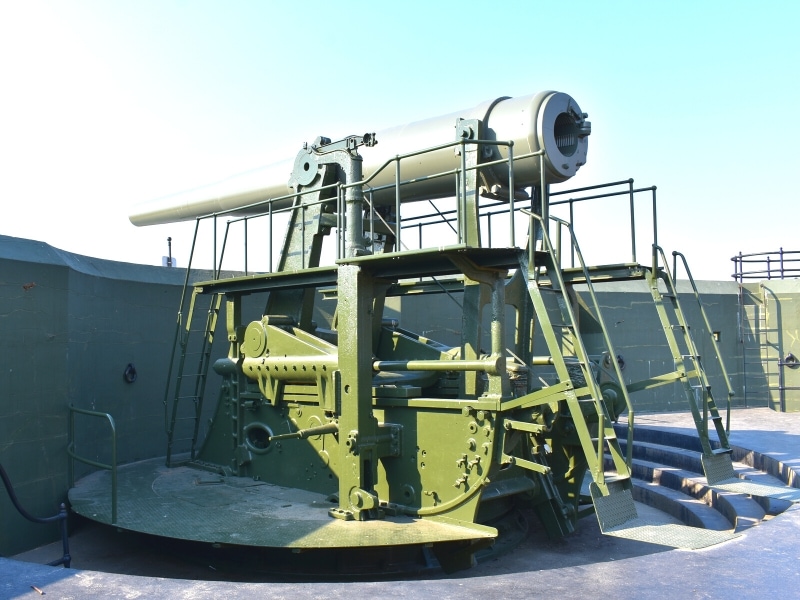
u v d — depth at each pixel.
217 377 9.69
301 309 6.66
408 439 5.38
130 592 3.41
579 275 6.43
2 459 5.66
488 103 5.75
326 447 5.96
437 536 4.76
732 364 13.56
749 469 7.41
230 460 6.93
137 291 8.60
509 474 5.52
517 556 5.50
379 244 6.94
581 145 5.77
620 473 4.78
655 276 6.07
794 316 13.28
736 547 4.11
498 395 4.95
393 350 6.60
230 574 5.34
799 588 3.42
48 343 6.24
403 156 5.19
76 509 5.77
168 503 5.83
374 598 3.36
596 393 4.58
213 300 7.32
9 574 3.64
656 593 3.38
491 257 5.07
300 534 4.88
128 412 8.36
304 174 6.67
